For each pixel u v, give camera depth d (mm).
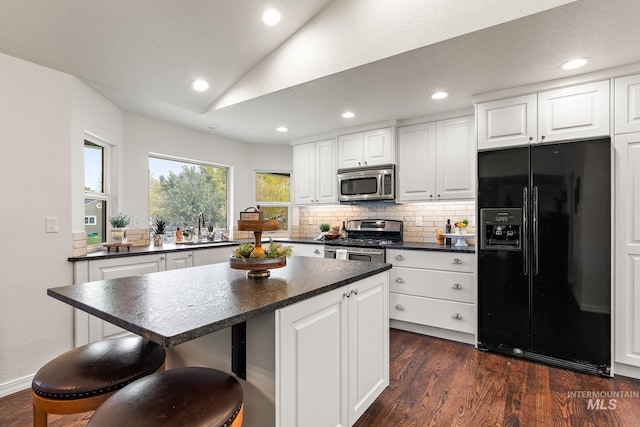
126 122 3373
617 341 2256
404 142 3562
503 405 1949
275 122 3660
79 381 1123
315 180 4254
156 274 1785
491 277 2682
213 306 1156
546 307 2459
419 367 2449
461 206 3551
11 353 2098
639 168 2178
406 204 3914
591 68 2246
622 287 2232
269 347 1231
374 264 2113
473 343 2898
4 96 2068
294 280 1601
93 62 2363
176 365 1615
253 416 1284
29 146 2178
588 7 1588
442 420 1812
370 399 1854
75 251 2455
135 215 3465
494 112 2688
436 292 3021
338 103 2982
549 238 2443
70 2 1910
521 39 1876
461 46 1954
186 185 4105
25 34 2016
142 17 2100
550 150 2445
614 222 2250
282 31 2475
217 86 2945
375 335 1925
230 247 3816
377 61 2146
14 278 2115
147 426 875
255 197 4820
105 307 1151
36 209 2213
